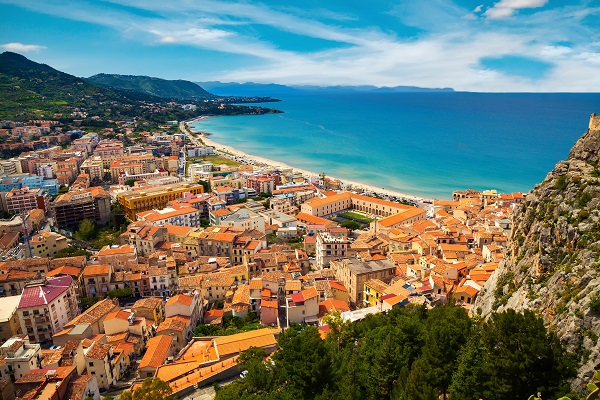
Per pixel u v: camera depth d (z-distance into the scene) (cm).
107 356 10338
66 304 13562
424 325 8919
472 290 12950
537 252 9362
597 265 7425
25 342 10319
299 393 7356
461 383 6362
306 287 14438
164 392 8350
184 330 12281
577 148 10269
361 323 11000
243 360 9681
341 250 18062
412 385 6162
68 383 9138
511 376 5925
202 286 15475
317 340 8175
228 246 19000
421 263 16062
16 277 14862
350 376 7369
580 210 8569
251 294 14262
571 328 6788
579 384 6044
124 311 12788
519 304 8912
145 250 19888
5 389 8469
